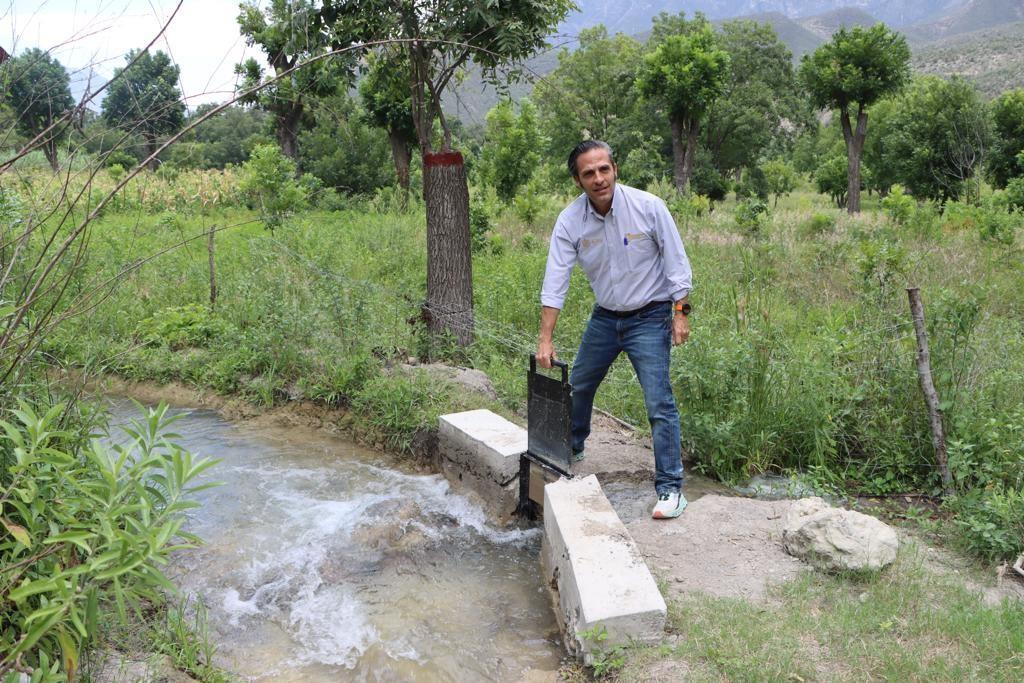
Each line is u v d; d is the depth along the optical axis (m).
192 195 16.31
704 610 3.25
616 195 3.91
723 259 12.43
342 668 3.28
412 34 6.91
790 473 5.09
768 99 52.69
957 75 39.28
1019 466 4.38
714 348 5.64
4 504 2.89
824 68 38.88
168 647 3.16
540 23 6.98
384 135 33.00
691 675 2.82
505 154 25.16
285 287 8.44
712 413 5.42
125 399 7.11
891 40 37.75
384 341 7.34
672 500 4.21
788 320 8.32
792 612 3.20
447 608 3.76
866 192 72.81
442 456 5.48
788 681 2.73
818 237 13.23
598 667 2.98
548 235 15.87
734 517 4.19
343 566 4.15
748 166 57.28
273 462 5.73
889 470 4.89
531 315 8.88
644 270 4.00
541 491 4.47
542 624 3.61
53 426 3.39
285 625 3.62
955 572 3.58
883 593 3.29
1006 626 3.00
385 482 5.35
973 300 5.12
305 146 32.34
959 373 4.91
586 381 4.58
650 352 4.12
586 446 5.39
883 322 5.79
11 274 3.40
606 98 52.47
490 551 4.37
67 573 2.33
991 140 37.25
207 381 7.31
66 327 4.78
